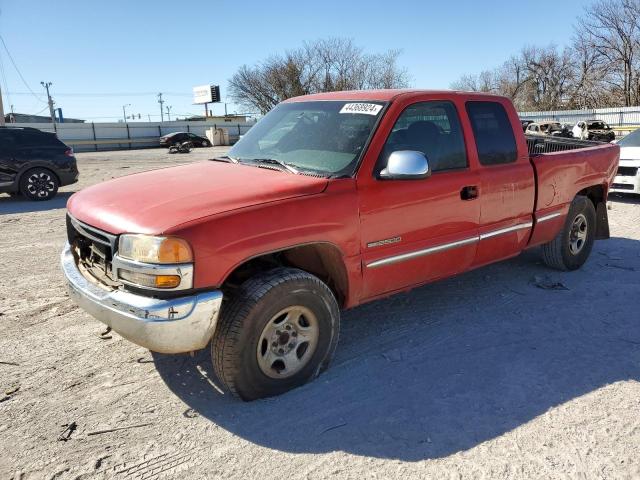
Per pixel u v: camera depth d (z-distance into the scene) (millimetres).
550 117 46594
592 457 2719
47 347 3947
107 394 3322
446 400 3244
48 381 3471
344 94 4266
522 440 2859
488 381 3461
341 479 2584
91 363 3711
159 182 3582
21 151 11383
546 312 4598
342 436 2908
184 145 35031
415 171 3416
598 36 50844
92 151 43312
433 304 4785
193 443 2855
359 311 4629
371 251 3576
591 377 3500
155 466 2678
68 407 3178
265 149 4125
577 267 5730
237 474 2625
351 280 3514
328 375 3535
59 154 11828
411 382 3453
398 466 2672
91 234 3232
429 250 3914
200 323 2859
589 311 4609
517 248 4809
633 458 2709
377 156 3580
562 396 3277
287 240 3107
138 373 3578
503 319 4453
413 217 3758
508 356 3801
